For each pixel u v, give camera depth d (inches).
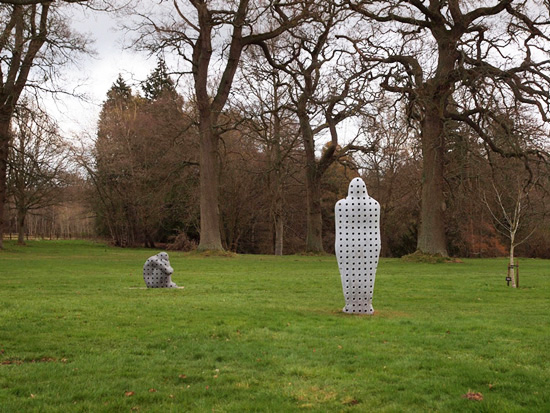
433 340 370.9
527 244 1793.8
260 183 1911.9
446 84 1154.0
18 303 514.0
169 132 1849.2
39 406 239.5
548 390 264.5
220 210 1878.7
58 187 1932.8
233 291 646.5
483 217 1737.2
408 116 1184.2
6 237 2930.6
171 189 1899.6
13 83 1305.4
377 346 354.6
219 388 268.2
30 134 1700.3
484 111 1066.1
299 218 2223.2
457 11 1128.8
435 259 1179.9
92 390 262.2
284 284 725.9
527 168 1049.5
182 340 368.5
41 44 1309.1
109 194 2133.4
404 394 259.9
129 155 2031.3
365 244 480.1
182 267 995.9
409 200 1827.0
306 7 1216.2
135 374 289.9
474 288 696.4
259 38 1320.1
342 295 617.0
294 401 252.4
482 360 320.8
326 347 350.6
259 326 418.9
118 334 383.9
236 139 1836.9
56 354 331.9
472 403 245.3
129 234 2219.5
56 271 887.7
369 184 2041.1
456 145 1264.8
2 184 1475.1
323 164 1531.7
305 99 1347.2
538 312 506.0
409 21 1167.0
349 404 247.9
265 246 2251.5
